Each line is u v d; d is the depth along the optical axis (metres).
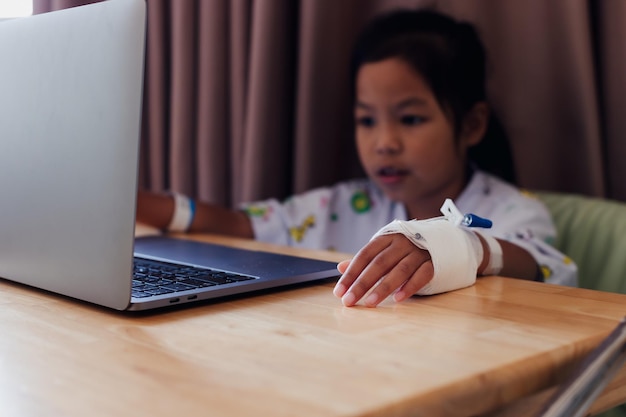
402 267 0.65
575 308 0.61
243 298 0.65
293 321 0.56
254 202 1.54
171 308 0.60
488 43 1.48
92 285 0.59
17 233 0.67
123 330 0.53
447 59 1.36
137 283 0.65
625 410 1.00
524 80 1.46
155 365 0.44
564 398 0.43
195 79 1.56
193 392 0.39
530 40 1.44
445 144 1.38
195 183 1.59
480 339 0.50
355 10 1.61
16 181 0.66
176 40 1.53
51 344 0.49
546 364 0.46
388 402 0.37
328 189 1.56
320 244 1.49
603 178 1.39
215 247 0.97
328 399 0.37
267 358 0.45
